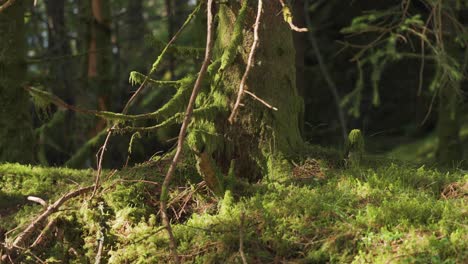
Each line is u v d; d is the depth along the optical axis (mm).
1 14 6828
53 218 4836
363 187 4746
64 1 12664
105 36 8969
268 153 5156
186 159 5324
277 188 4922
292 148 5262
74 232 4820
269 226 4426
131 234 4676
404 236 4094
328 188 4828
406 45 11523
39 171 5848
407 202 4449
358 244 4133
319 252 4145
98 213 4828
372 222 4254
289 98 5305
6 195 5527
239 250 4062
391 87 12977
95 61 8930
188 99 4871
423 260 3832
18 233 4883
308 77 13242
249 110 5148
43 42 13617
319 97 13219
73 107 4176
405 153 10914
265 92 5164
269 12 5160
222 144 5164
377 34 11234
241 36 4707
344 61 13188
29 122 7066
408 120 13016
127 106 4637
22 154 6926
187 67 9367
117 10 12562
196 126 5207
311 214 4465
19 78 6953
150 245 4535
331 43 13273
